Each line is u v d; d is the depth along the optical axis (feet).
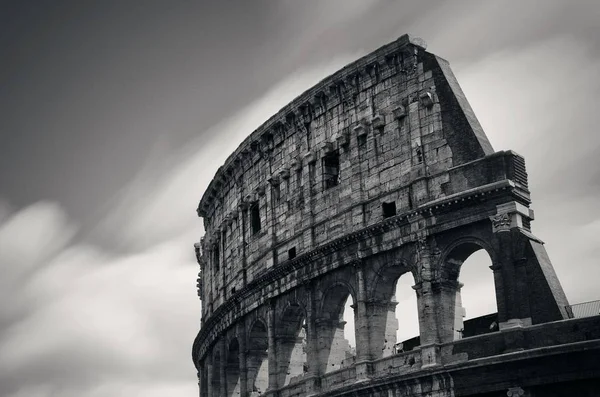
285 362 311.88
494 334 244.83
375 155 287.69
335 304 296.30
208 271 395.55
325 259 293.64
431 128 273.13
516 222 249.34
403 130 281.13
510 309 242.58
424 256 264.31
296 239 311.27
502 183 250.98
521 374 235.61
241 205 348.79
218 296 371.15
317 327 294.87
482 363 240.53
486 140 268.21
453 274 264.31
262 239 332.39
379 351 274.16
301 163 315.99
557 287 243.40
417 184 271.08
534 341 237.45
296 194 316.40
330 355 292.20
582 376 225.76
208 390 375.45
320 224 302.04
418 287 263.49
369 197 286.05
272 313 315.99
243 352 334.03
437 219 264.11
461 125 267.18
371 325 275.80
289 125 324.39
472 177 260.01
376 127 288.71
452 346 253.24
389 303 279.49
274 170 331.77
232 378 353.51
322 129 309.83
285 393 304.50
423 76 279.28
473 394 242.99
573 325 231.91
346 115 301.43
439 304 260.21
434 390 250.78
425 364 254.88
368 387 265.13
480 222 255.91
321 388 288.71
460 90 277.23
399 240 271.90
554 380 230.07
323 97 309.01
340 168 299.17
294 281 305.32
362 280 279.69
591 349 224.12
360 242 282.56
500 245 248.73
